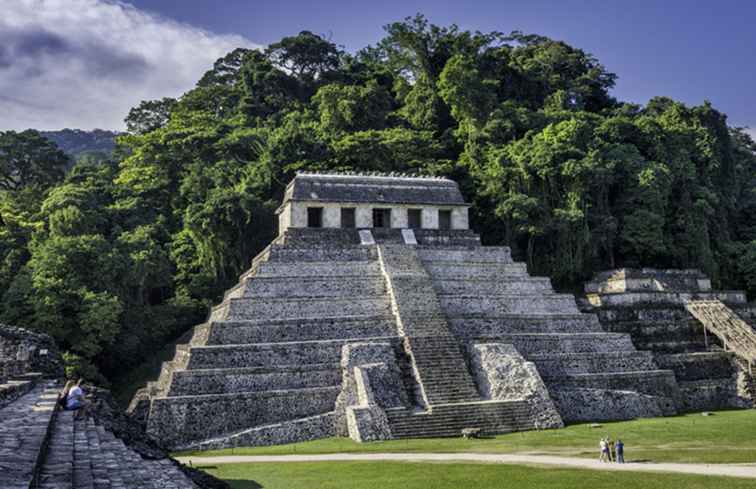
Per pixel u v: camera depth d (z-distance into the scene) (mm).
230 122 98312
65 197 74375
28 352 39969
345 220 62719
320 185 61719
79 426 24688
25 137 105000
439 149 84625
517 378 46688
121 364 65250
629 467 29844
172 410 41938
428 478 28344
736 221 96125
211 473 31156
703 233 80125
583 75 111562
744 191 104875
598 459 32406
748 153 122688
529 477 28031
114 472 18484
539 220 73875
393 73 115062
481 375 48250
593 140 80000
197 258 76688
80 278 61125
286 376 45844
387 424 41125
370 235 60781
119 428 29625
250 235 75875
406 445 38406
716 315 66062
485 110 90312
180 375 43531
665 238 79625
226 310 51781
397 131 83812
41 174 106500
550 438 39938
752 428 42781
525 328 55812
